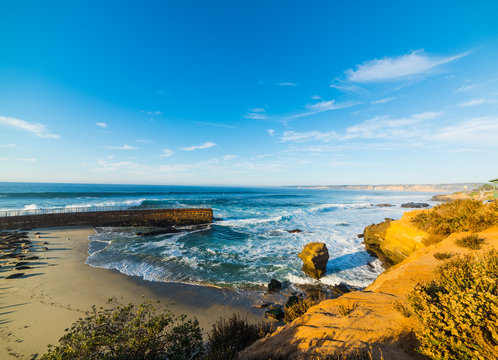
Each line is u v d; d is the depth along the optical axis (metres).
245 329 6.73
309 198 94.75
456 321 2.77
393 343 3.38
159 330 5.54
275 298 12.02
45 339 8.51
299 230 28.58
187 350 5.45
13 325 9.32
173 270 15.77
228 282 13.90
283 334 4.88
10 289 12.48
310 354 3.63
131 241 24.28
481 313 2.58
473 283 3.49
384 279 7.76
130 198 69.31
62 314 10.19
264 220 36.03
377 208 56.50
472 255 7.46
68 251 20.08
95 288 12.88
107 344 5.01
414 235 13.58
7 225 28.06
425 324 3.06
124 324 5.73
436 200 91.38
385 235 17.08
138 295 12.19
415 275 6.86
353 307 5.23
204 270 15.84
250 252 20.22
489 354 2.44
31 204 49.22
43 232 27.55
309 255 14.80
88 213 33.44
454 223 11.19
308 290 12.89
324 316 5.09
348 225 32.28
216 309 10.92
